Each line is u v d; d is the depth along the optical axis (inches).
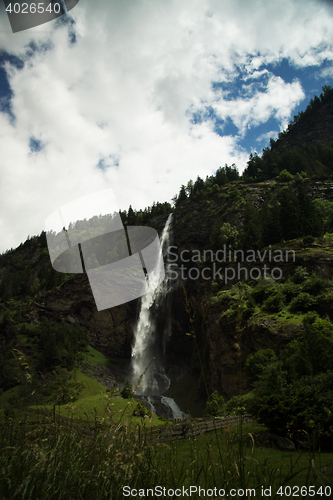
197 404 2445.9
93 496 86.9
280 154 6688.0
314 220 2883.9
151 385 3238.2
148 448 96.9
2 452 91.0
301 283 2176.4
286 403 602.5
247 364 1295.5
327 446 321.1
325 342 954.7
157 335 3939.5
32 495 81.0
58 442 97.5
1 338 4033.0
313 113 6943.9
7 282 5497.1
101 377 3184.1
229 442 104.7
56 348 2353.6
